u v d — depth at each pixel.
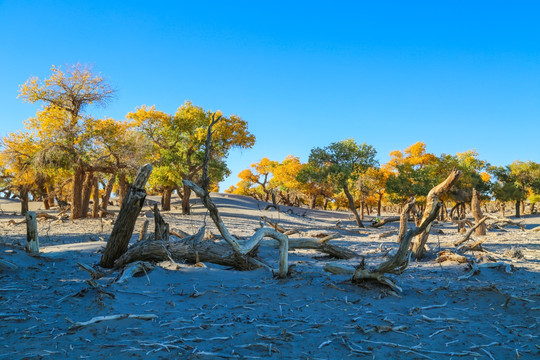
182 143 37.41
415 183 49.72
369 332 4.38
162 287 6.39
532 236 18.78
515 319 4.97
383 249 13.03
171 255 8.34
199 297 5.81
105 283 6.73
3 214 37.97
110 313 4.84
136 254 8.33
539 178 73.75
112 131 29.83
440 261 9.79
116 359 3.49
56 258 9.46
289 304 5.55
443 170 55.03
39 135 28.92
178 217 31.23
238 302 5.60
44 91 28.70
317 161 39.44
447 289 6.43
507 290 6.41
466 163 66.19
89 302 5.25
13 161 31.61
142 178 8.62
